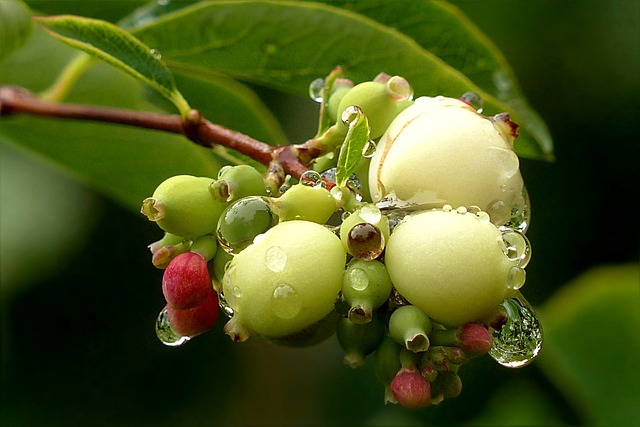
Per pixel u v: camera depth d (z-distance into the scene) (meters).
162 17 0.18
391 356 0.14
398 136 0.15
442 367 0.14
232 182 0.15
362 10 0.18
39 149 0.21
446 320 0.14
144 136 0.20
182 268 0.14
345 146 0.14
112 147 0.20
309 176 0.15
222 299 0.15
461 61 0.18
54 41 0.21
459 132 0.15
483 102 0.17
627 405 0.20
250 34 0.18
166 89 0.17
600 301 0.20
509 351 0.14
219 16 0.18
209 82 0.20
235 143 0.16
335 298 0.14
